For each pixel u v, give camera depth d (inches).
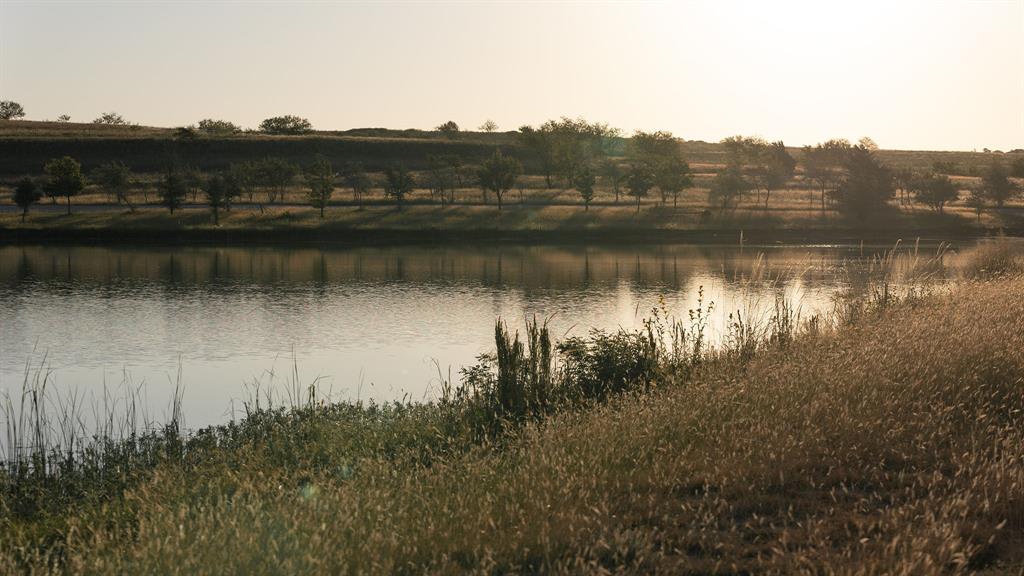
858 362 412.2
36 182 5128.0
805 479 295.1
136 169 6240.2
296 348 1286.9
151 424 756.6
